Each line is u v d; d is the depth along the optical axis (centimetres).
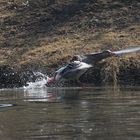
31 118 2267
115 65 5188
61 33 7025
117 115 2283
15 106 2809
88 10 7519
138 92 3647
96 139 1720
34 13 7975
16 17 8031
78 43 6462
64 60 5844
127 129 1905
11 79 5359
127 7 7381
